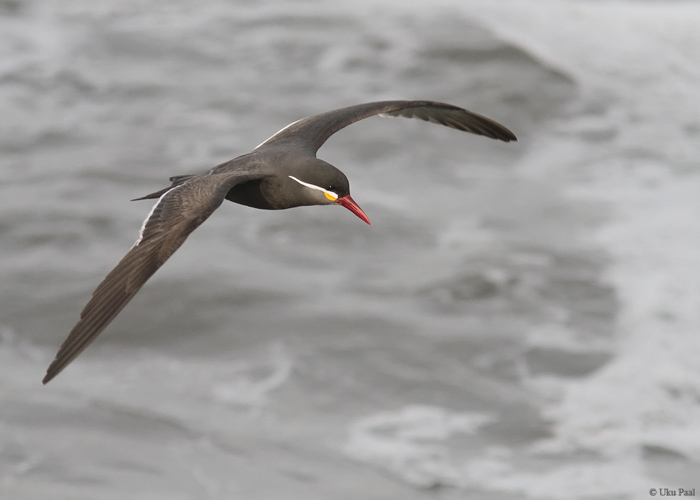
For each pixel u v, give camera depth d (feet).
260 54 87.81
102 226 61.52
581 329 54.34
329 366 50.03
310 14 95.76
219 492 41.11
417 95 82.79
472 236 63.26
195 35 90.48
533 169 74.02
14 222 61.21
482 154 75.46
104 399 46.88
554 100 83.41
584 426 47.01
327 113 31.78
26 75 82.02
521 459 44.78
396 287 57.31
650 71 89.76
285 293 55.62
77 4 94.73
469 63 87.25
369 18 95.45
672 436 46.83
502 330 53.67
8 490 40.19
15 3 92.94
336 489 41.88
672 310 56.18
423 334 52.80
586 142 78.28
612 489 42.98
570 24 98.12
